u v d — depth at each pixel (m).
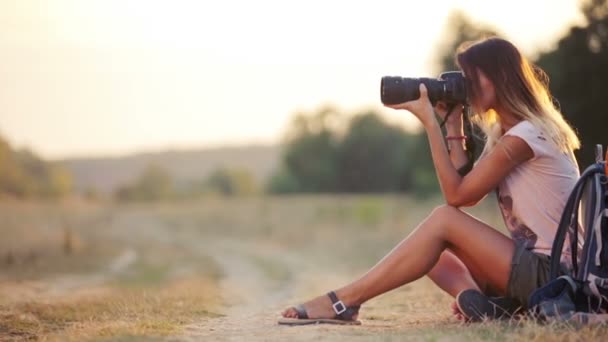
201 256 33.12
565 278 5.89
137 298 9.65
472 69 6.40
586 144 25.41
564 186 6.21
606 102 25.45
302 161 125.50
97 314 8.20
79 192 133.00
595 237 5.82
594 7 25.95
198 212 76.56
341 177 123.25
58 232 32.53
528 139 6.11
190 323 7.28
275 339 5.92
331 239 37.69
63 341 6.13
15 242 25.83
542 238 6.18
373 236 35.72
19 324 7.61
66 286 15.26
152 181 139.75
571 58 26.09
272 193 125.56
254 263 28.19
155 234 54.22
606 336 5.44
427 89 6.43
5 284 14.67
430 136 6.41
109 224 55.97
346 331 6.17
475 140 6.95
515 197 6.28
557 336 5.48
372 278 6.57
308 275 20.56
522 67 6.36
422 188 54.03
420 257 6.43
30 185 59.78
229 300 10.70
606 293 5.82
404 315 7.76
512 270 6.15
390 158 121.69
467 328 6.02
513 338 5.54
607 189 5.81
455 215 6.36
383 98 6.46
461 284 6.74
